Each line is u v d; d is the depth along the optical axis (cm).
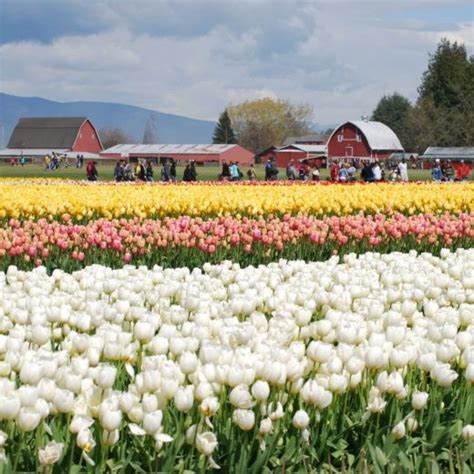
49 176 8681
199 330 731
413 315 877
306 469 573
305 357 679
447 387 689
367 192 3012
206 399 567
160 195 2886
